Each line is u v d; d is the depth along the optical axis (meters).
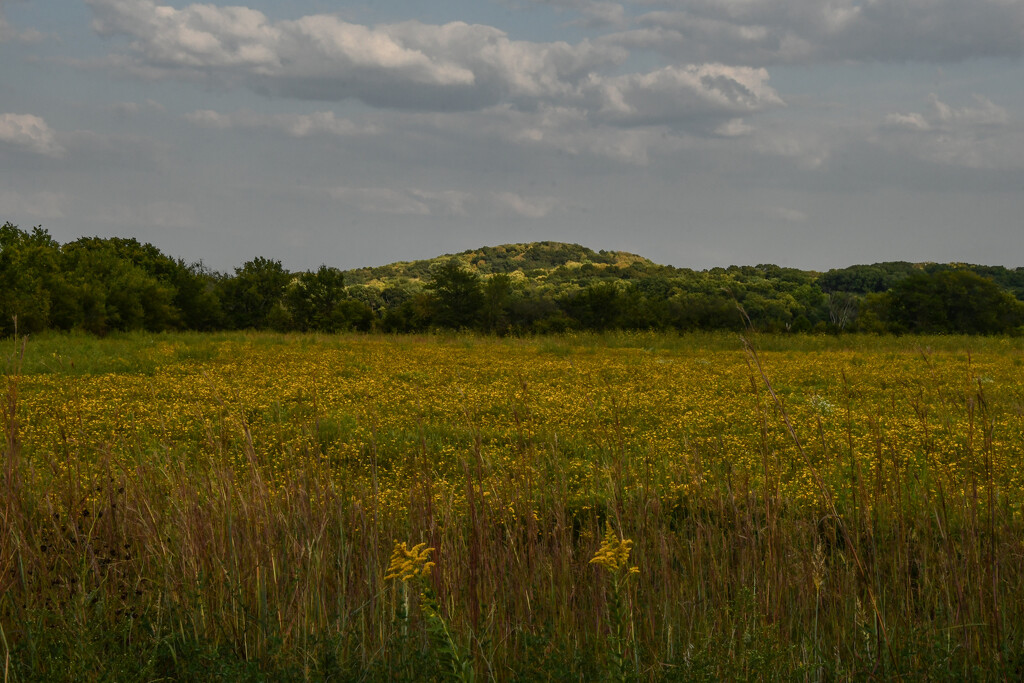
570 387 14.52
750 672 2.94
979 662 3.23
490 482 4.83
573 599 3.65
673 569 3.88
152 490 4.61
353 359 21.31
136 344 24.48
